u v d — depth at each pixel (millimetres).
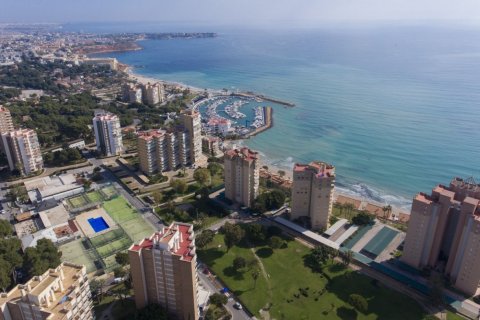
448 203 182500
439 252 196000
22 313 132125
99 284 179125
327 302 178500
